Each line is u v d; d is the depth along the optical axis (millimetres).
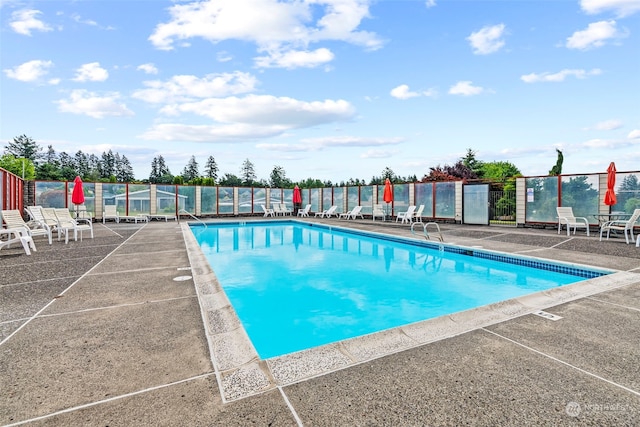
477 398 1974
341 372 2279
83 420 1762
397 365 2367
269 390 2064
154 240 9320
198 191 19938
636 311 3445
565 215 10930
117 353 2531
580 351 2570
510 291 5695
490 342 2732
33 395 1985
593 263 5922
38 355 2492
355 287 5969
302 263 7969
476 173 34031
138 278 4891
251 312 4754
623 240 8922
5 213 7387
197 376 2215
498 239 9578
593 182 11648
